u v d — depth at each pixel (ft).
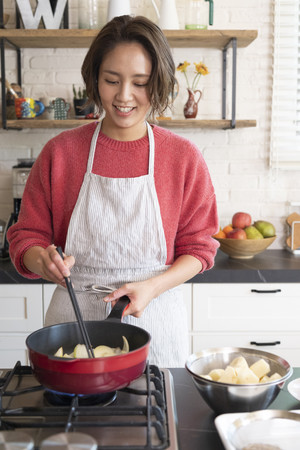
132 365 3.18
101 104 5.02
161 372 3.75
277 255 9.30
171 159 5.11
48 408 3.08
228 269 8.18
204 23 8.86
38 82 9.55
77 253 5.10
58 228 5.17
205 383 3.20
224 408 3.22
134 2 9.38
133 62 4.43
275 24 9.43
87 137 5.11
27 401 3.32
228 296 8.23
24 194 5.24
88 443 2.53
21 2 8.73
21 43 9.10
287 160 9.75
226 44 9.23
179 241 5.31
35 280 8.12
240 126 8.91
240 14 9.46
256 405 3.19
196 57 9.53
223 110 9.58
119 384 3.16
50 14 8.76
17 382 3.57
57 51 9.50
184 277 4.93
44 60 9.51
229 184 9.83
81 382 3.07
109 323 3.79
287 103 9.65
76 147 5.08
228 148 9.75
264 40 9.53
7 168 9.75
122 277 5.06
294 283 8.21
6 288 8.16
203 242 5.18
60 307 5.07
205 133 9.70
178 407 3.46
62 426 2.92
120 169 5.04
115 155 5.04
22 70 9.53
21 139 9.70
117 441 2.84
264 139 9.75
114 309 4.06
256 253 8.87
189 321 8.27
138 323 4.98
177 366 5.17
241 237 8.66
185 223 5.27
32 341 3.46
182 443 3.01
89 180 5.01
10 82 9.55
